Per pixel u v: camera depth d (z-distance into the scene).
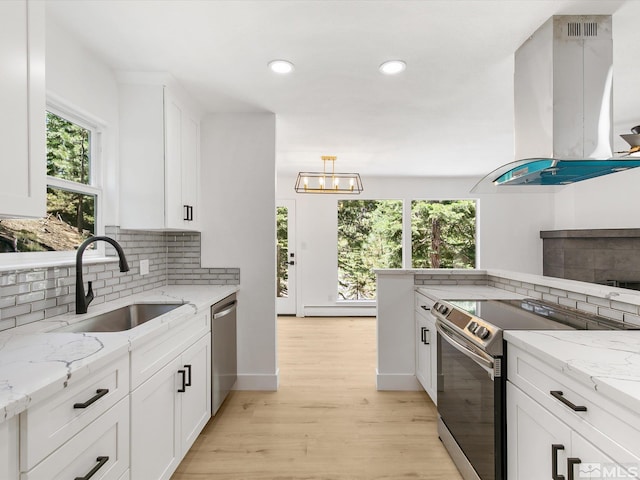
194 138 2.66
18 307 1.44
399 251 5.77
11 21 1.03
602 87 1.60
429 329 2.43
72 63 1.76
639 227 4.23
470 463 1.65
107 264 2.04
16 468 0.81
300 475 1.79
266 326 2.80
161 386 1.52
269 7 1.51
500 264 5.59
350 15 1.57
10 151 1.03
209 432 2.19
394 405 2.55
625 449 0.84
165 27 1.67
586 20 1.58
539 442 1.18
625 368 0.97
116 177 2.15
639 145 1.62
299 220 5.64
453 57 1.93
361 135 3.38
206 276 2.81
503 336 1.40
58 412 0.93
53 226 1.78
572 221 4.91
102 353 1.09
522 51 1.81
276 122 2.95
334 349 3.90
